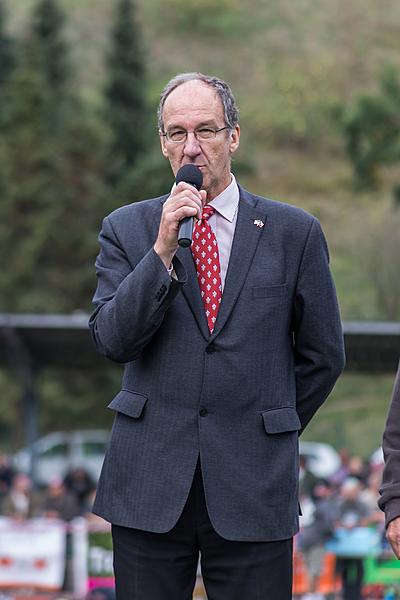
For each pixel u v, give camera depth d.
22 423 65.50
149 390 9.66
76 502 33.31
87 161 72.56
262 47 119.56
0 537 27.16
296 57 116.75
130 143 80.31
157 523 9.52
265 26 123.31
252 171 88.62
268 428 9.59
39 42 88.31
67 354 35.09
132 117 80.81
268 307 9.73
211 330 9.64
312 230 10.05
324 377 10.04
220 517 9.48
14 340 34.00
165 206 9.32
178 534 9.64
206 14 124.88
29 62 86.56
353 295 60.62
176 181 9.57
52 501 33.38
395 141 71.88
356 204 79.94
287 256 9.91
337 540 25.50
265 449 9.59
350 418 55.28
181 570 9.71
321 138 103.62
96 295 10.01
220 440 9.52
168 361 9.62
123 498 9.67
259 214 10.00
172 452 9.56
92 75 113.00
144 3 127.69
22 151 71.44
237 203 10.01
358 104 71.50
